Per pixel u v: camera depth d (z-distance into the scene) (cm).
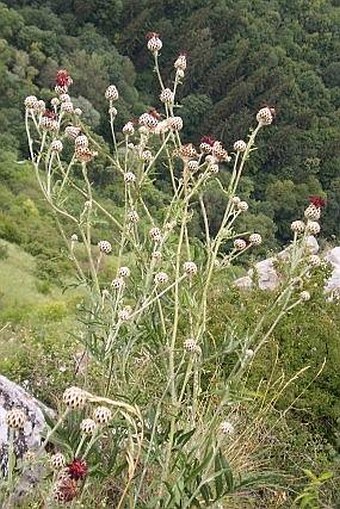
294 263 357
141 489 326
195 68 6694
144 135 375
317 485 374
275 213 4938
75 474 241
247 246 370
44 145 370
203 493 289
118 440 318
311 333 524
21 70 5816
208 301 529
